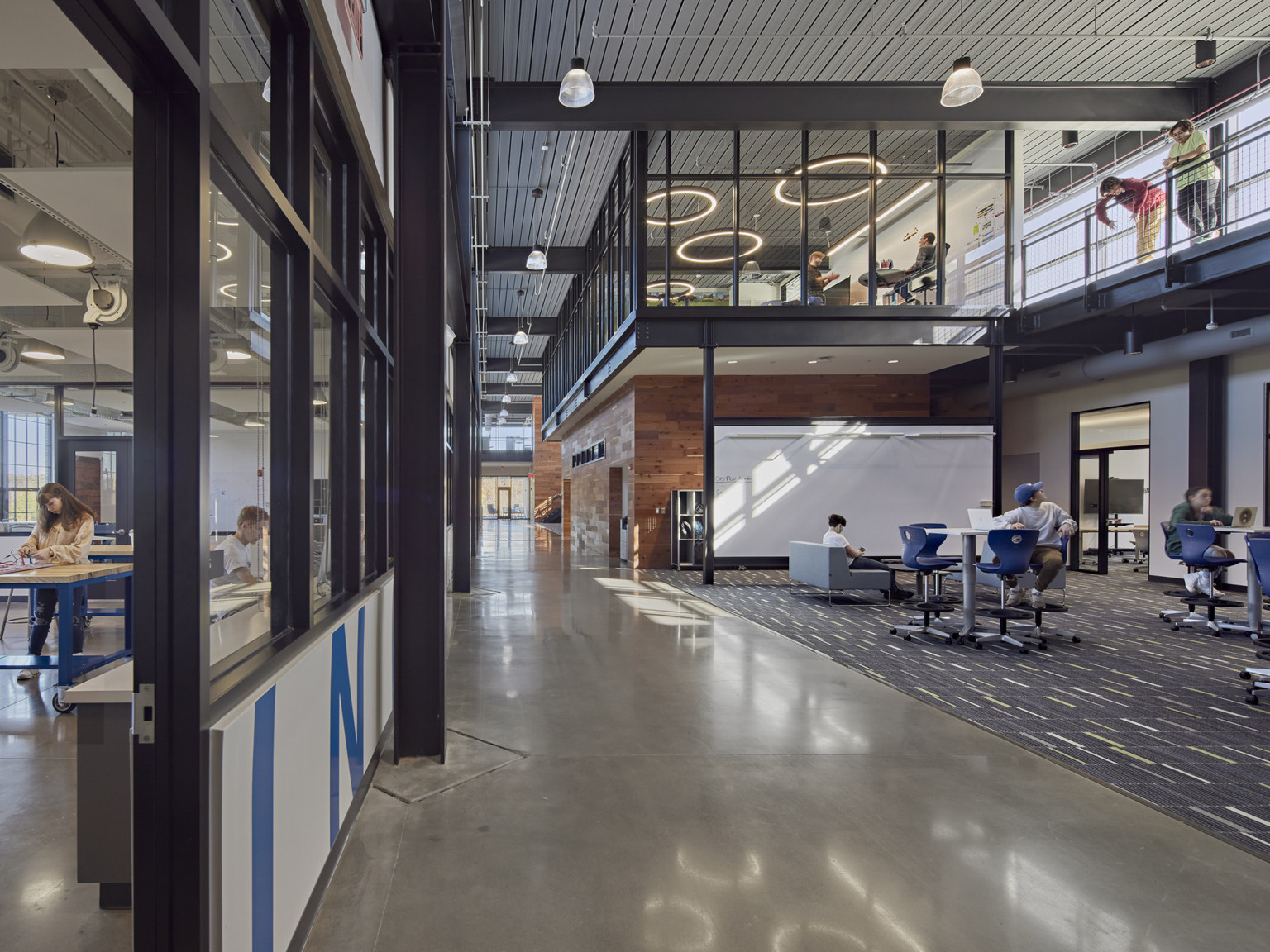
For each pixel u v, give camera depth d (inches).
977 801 113.2
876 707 164.7
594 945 75.9
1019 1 298.8
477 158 430.9
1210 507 286.4
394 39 138.3
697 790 117.2
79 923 77.2
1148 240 348.8
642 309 406.6
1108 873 91.1
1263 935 78.4
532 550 671.1
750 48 330.0
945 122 369.1
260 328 89.8
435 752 132.3
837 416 463.2
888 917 81.3
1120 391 452.4
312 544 86.5
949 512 453.7
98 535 163.8
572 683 185.5
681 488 513.0
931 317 408.8
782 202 446.0
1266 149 330.6
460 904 83.7
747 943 76.5
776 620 286.8
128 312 122.0
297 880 74.2
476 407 770.8
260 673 67.6
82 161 105.6
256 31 85.6
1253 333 337.7
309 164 87.4
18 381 151.0
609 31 315.6
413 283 139.3
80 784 77.0
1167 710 163.9
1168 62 349.7
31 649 165.9
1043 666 207.5
